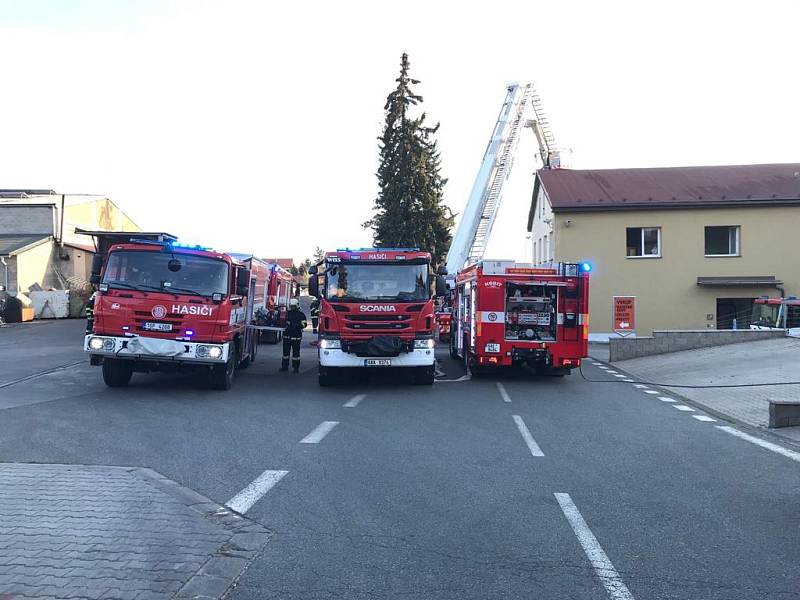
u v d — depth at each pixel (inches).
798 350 750.5
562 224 1184.8
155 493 243.1
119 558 181.3
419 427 392.2
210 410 439.2
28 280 1480.1
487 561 185.9
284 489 254.8
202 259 505.7
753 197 1159.0
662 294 1172.5
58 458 297.0
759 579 175.8
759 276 1155.3
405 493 252.2
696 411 478.3
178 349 492.1
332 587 167.6
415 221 1562.5
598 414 454.3
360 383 607.5
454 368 762.2
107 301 489.1
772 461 317.1
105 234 652.7
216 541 197.2
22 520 210.8
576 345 632.4
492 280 632.4
